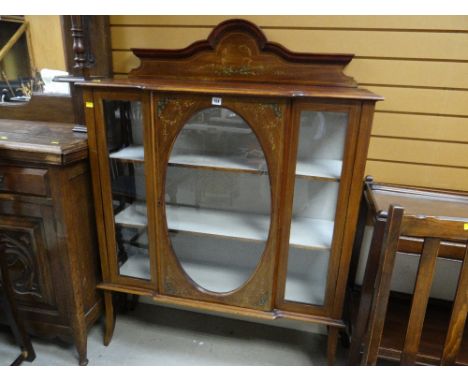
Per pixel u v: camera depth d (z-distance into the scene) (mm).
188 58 1462
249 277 1403
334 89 1275
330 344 1469
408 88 1413
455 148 1444
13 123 1634
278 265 1361
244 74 1438
